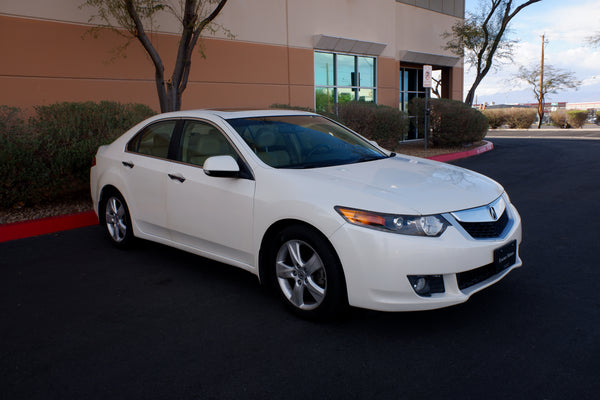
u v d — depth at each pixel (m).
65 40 9.12
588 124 35.44
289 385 2.69
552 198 7.46
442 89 21.14
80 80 9.38
